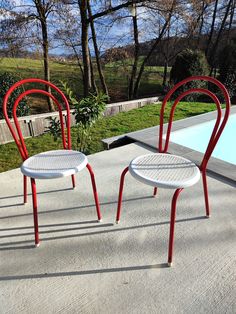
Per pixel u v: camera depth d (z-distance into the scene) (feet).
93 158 8.63
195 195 6.40
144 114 15.93
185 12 20.02
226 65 22.86
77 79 24.16
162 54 25.29
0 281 4.31
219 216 5.65
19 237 5.25
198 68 20.59
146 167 4.89
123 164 8.18
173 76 21.50
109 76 25.05
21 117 13.00
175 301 3.91
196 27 23.39
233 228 5.29
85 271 4.45
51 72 23.70
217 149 11.56
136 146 9.49
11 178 7.55
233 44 24.06
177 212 5.82
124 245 4.98
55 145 11.79
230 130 13.23
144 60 23.52
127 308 3.83
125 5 18.03
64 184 7.11
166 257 4.68
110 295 4.03
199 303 3.87
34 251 4.89
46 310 3.84
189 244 4.94
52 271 4.47
